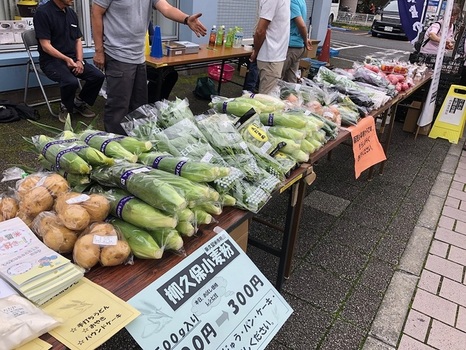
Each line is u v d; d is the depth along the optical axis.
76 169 1.24
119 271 1.11
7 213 1.20
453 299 2.43
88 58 5.04
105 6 3.04
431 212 3.45
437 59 4.75
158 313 1.05
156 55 4.05
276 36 4.15
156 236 1.16
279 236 2.92
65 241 1.09
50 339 0.87
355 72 3.77
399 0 5.46
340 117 2.58
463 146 5.04
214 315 1.17
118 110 3.41
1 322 0.82
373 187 3.84
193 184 1.24
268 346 1.99
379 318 2.22
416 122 5.41
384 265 2.69
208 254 1.25
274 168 1.72
